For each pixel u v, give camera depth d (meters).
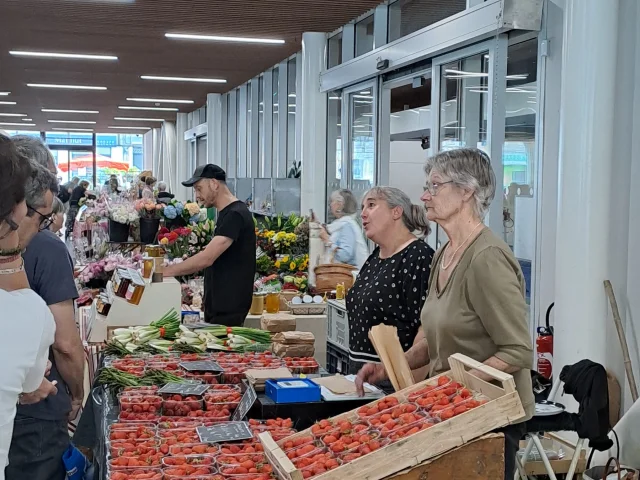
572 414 3.12
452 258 2.49
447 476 2.01
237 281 4.83
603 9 4.04
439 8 6.13
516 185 5.17
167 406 2.90
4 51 9.73
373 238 3.30
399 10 6.88
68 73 11.70
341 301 5.89
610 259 4.23
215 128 14.55
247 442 2.50
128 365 3.47
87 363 4.33
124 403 2.87
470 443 2.02
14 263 1.70
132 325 4.35
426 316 2.56
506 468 2.36
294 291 6.44
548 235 4.70
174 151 20.69
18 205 1.61
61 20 7.76
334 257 6.56
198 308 5.91
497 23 4.63
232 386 3.21
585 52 4.08
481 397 2.14
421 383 2.36
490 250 2.34
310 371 3.52
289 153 10.81
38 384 1.74
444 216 2.48
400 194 3.29
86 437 3.31
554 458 3.76
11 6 7.18
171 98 15.19
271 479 2.11
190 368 3.40
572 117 4.14
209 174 4.80
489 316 2.31
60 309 2.80
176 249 6.46
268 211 9.52
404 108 10.21
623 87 4.19
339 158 8.14
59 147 29.05
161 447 2.41
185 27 8.06
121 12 7.36
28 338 1.63
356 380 2.91
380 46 7.03
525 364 2.28
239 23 7.83
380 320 3.21
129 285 4.36
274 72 11.34
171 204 6.64
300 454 2.13
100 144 29.28
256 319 5.64
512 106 5.20
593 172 4.11
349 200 6.60
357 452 2.05
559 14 4.55
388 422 2.15
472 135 5.36
